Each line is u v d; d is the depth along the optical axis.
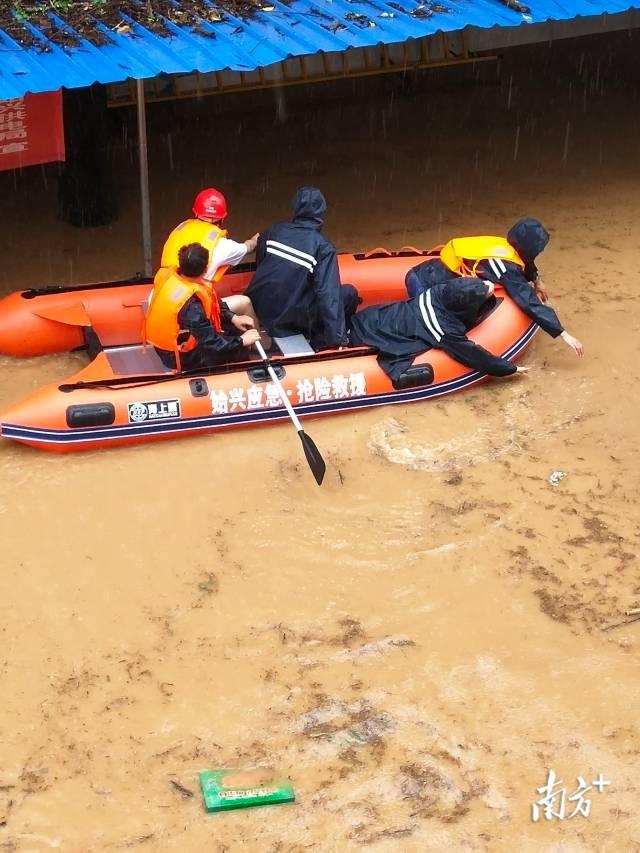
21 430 8.12
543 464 8.35
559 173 13.27
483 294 8.74
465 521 7.79
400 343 8.95
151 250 10.70
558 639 6.89
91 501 7.87
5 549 7.43
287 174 13.08
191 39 9.37
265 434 8.58
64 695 6.46
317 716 6.38
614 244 11.62
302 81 14.34
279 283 8.81
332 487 8.09
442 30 9.63
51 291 9.35
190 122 14.44
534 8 10.18
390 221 12.02
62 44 9.11
